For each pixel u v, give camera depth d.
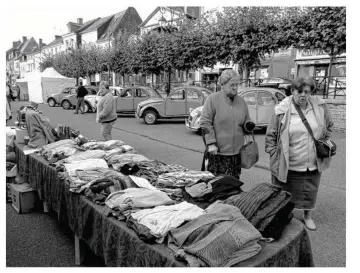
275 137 3.62
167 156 7.72
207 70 25.36
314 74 20.36
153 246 1.92
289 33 12.33
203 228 1.87
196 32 16.06
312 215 4.23
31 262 3.10
